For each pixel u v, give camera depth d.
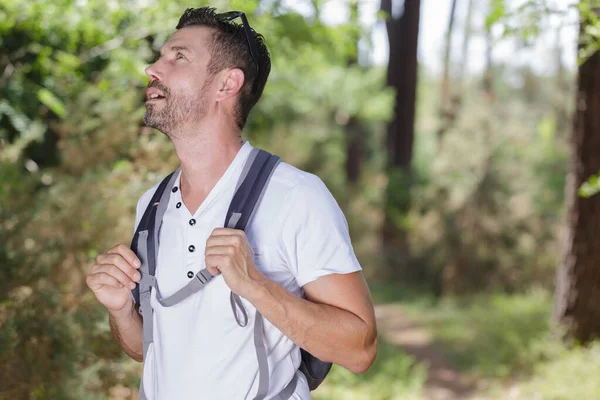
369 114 15.22
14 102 4.80
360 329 1.79
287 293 1.73
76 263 4.08
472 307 11.38
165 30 4.81
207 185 1.88
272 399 1.83
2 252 3.54
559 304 7.43
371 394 6.82
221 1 4.51
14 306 3.60
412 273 14.11
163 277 1.87
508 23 4.16
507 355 7.85
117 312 1.97
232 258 1.68
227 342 1.79
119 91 5.26
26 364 3.52
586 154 7.08
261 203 1.83
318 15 5.63
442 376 7.86
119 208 4.38
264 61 1.94
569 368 6.55
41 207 4.13
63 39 5.17
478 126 14.09
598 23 3.98
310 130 20.86
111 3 4.79
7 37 4.95
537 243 13.38
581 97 7.02
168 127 1.85
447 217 13.83
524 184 13.78
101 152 4.88
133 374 4.18
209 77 1.84
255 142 7.72
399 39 16.67
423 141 23.98
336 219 1.85
